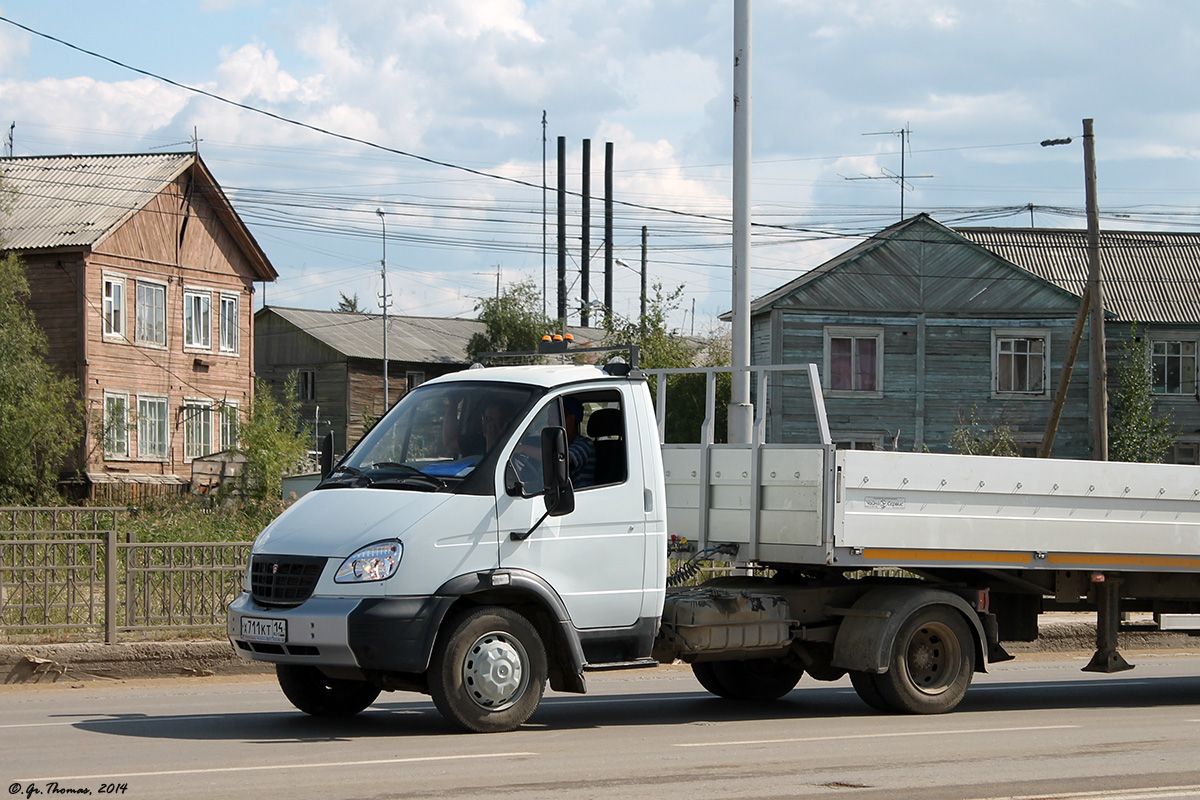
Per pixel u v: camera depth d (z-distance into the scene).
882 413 44.81
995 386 45.34
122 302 45.91
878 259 45.12
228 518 28.06
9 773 8.37
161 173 48.09
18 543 15.09
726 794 7.90
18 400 37.09
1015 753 9.82
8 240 44.53
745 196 15.89
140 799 7.49
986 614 12.72
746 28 16.03
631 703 13.30
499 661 10.24
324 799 7.51
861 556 11.65
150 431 47.09
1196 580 13.95
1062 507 12.78
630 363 11.45
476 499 10.28
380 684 10.30
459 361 75.31
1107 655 13.55
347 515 10.27
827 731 11.02
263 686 14.41
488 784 8.08
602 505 10.90
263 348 73.81
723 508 12.56
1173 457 46.16
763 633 11.94
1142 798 8.02
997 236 48.28
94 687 14.23
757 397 12.49
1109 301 45.75
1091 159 29.33
